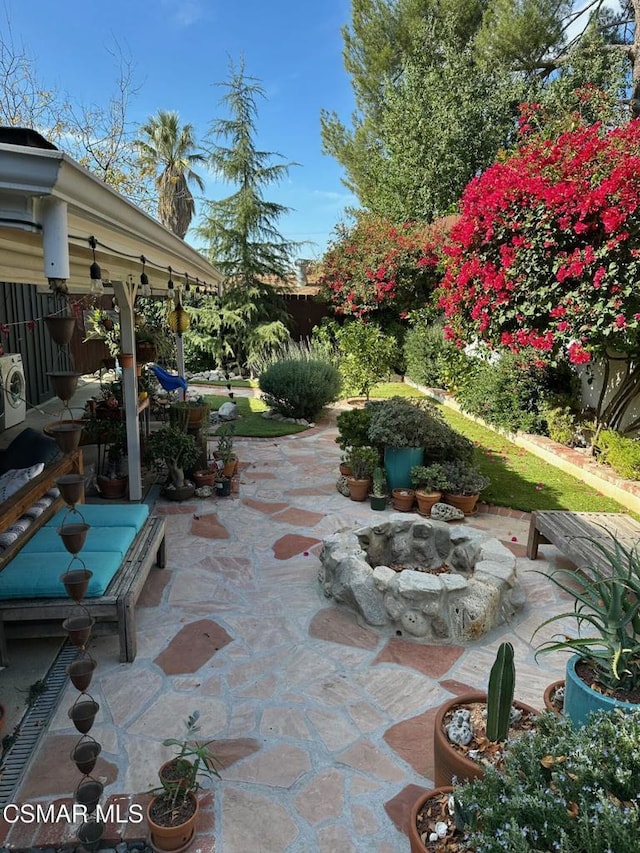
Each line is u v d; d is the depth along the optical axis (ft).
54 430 6.29
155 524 13.03
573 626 11.58
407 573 11.44
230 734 8.29
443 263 25.07
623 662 6.86
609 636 7.05
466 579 11.56
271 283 51.96
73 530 6.40
